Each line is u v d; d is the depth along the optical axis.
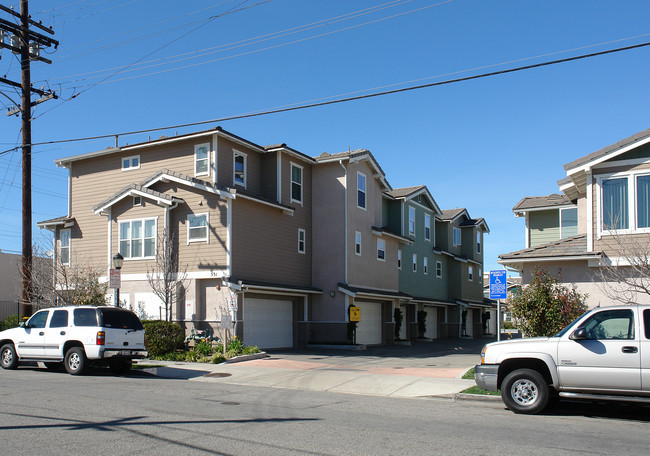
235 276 24.05
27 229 22.31
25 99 22.33
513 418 10.30
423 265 41.00
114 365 17.69
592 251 16.47
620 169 16.50
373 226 32.12
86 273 26.11
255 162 27.78
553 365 10.51
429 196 41.69
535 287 16.44
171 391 13.28
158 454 7.29
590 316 10.54
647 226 16.00
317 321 29.02
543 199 27.53
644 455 7.55
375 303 32.78
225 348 20.23
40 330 17.39
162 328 21.62
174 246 25.20
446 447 7.84
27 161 22.30
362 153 30.39
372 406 11.62
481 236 49.97
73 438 8.10
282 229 27.55
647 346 9.89
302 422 9.55
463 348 31.25
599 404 11.85
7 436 8.20
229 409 10.82
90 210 28.62
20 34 22.34
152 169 27.16
